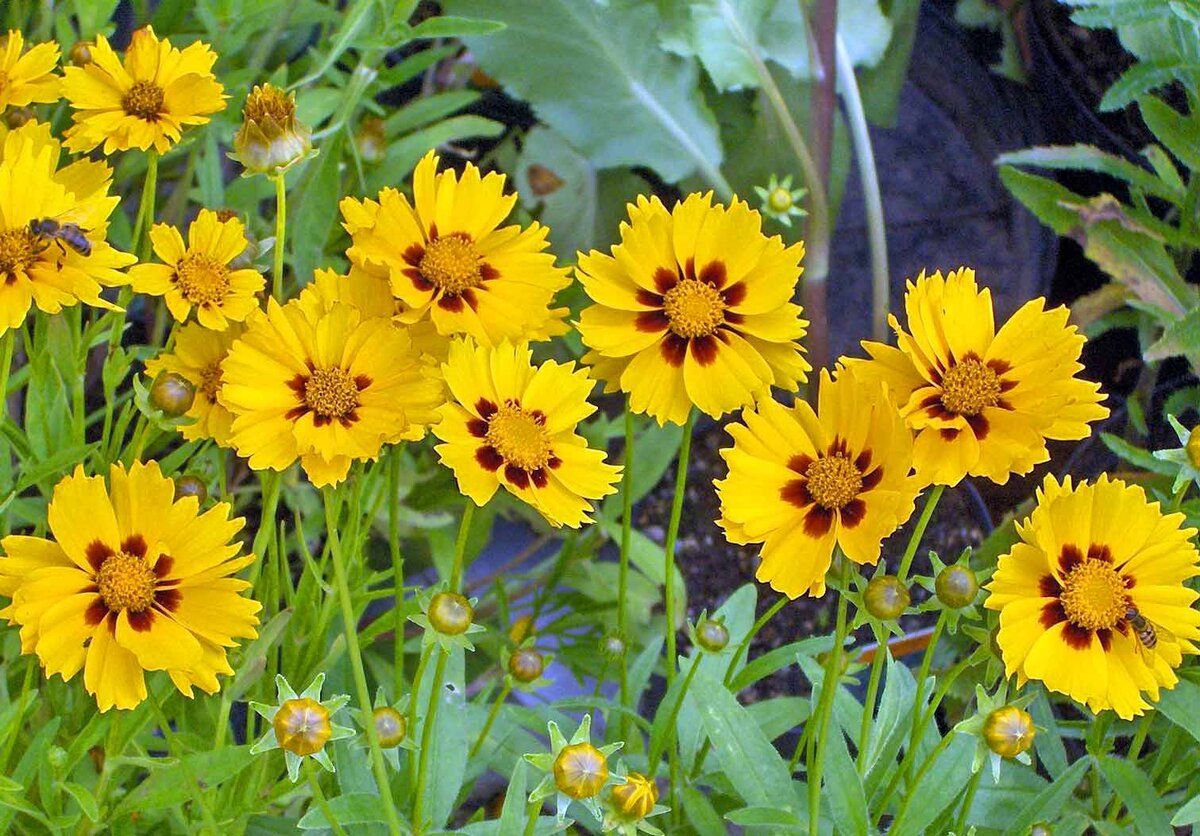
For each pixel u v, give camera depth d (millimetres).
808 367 573
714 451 986
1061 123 1097
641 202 578
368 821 566
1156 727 675
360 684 534
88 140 624
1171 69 744
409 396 545
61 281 552
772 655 627
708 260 571
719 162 934
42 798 575
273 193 791
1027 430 538
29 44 742
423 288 573
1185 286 812
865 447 538
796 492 542
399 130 833
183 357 598
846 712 605
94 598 535
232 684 577
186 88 624
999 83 1116
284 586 685
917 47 1114
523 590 837
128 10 932
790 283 569
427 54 811
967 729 536
